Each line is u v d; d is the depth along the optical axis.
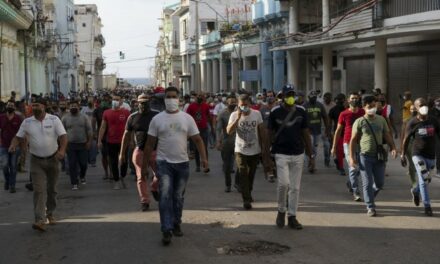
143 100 9.81
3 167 12.27
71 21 70.69
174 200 7.76
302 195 10.95
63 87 62.47
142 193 9.73
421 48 22.95
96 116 15.80
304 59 34.25
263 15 35.72
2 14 26.55
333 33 25.02
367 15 22.62
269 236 7.82
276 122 8.24
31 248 7.50
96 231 8.31
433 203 9.98
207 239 7.71
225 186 12.25
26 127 8.56
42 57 45.25
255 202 10.35
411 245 7.27
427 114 9.07
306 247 7.24
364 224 8.45
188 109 15.23
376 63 23.20
